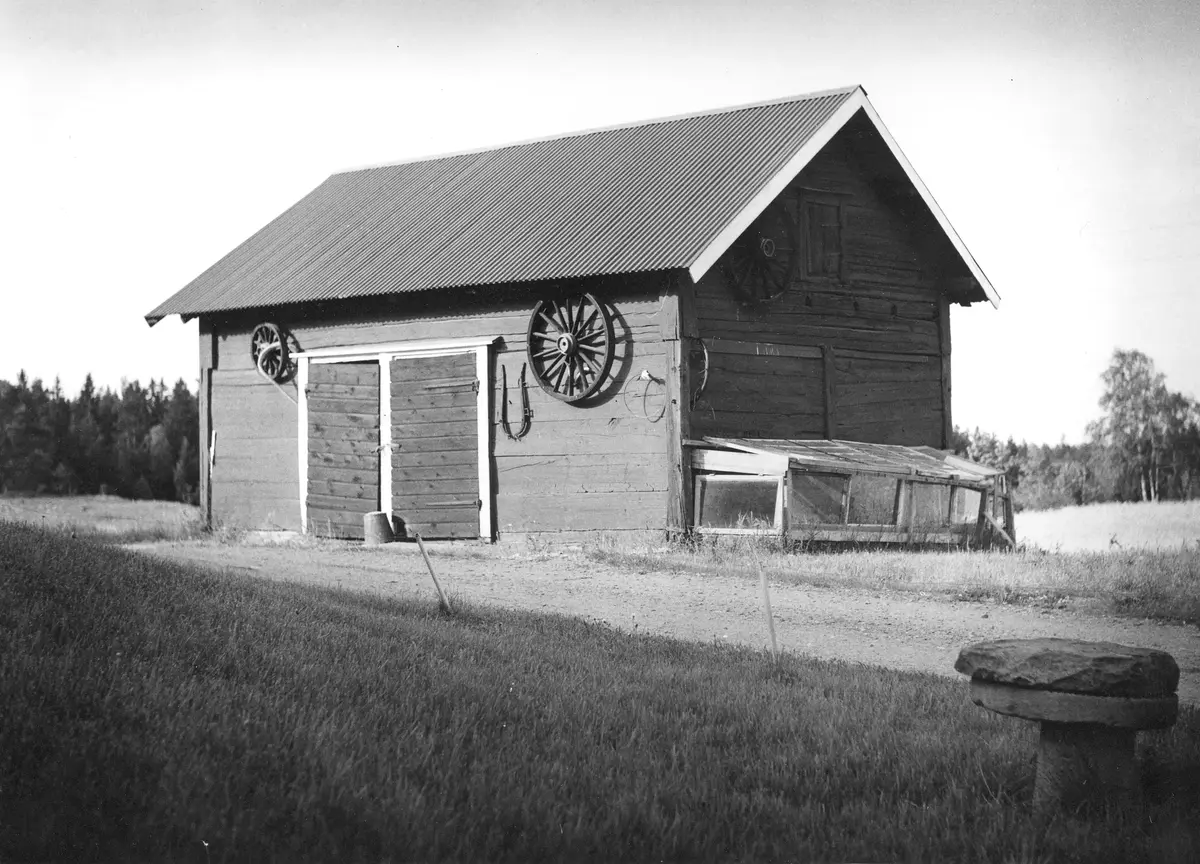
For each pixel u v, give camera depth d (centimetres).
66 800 739
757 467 2278
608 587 1878
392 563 2170
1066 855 719
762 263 2534
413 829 717
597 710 996
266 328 2900
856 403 2714
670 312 2359
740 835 749
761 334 2548
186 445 5009
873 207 2792
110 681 900
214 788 750
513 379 2559
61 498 4450
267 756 800
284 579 1766
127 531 2930
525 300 2550
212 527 2956
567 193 2773
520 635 1345
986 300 2941
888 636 1509
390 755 829
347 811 736
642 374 2386
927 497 2502
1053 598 1738
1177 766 866
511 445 2555
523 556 2278
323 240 3058
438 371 2648
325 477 2806
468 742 882
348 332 2791
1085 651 775
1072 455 5259
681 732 947
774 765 881
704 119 2872
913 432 2845
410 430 2681
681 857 717
